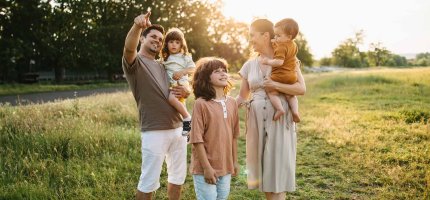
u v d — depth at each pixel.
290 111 3.68
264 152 3.61
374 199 4.69
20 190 4.76
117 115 10.41
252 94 3.74
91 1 37.94
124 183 5.25
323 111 12.34
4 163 5.71
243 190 5.15
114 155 6.48
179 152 4.04
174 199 4.15
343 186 5.15
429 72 26.64
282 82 3.56
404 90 18.02
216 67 3.31
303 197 4.87
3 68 35.69
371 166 5.90
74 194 4.82
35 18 35.22
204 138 3.31
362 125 9.47
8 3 33.94
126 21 40.50
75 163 5.96
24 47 34.84
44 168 5.52
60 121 8.23
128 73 3.81
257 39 3.68
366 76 25.06
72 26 36.34
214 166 3.29
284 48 3.53
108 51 38.62
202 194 3.31
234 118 3.50
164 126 3.81
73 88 29.73
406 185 5.09
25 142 6.84
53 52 35.28
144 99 3.81
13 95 22.86
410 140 7.52
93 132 7.35
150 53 3.89
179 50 4.43
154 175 3.86
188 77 4.43
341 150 7.12
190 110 11.52
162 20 40.75
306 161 6.48
